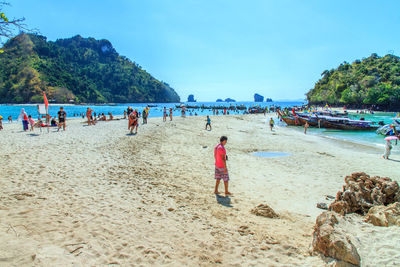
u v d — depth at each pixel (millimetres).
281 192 7695
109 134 17016
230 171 10047
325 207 6461
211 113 81750
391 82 93750
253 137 22578
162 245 3861
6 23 4105
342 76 129375
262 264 3547
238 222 5062
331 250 3604
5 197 5188
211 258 3627
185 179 8234
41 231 3805
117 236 3982
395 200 5461
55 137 14656
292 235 4625
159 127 23625
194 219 5016
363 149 18094
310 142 20891
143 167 9203
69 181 6742
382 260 3418
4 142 12336
